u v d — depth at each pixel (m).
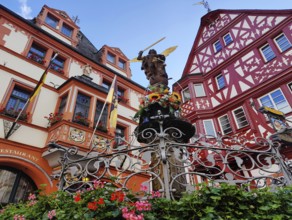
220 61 14.32
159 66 5.16
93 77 12.89
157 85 4.81
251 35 13.04
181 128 4.05
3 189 7.33
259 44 12.25
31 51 10.91
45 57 11.17
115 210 2.14
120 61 16.52
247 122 10.99
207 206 2.09
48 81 10.50
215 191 2.19
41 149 8.27
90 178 7.83
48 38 11.67
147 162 2.78
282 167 2.87
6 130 7.78
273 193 2.31
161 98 4.23
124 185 2.59
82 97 10.29
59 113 9.38
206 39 16.27
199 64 15.85
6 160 7.25
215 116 12.75
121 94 14.38
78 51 12.69
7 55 9.52
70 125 8.45
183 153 3.17
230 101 12.20
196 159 2.92
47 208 2.58
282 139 7.30
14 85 9.13
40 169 7.88
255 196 2.25
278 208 2.16
